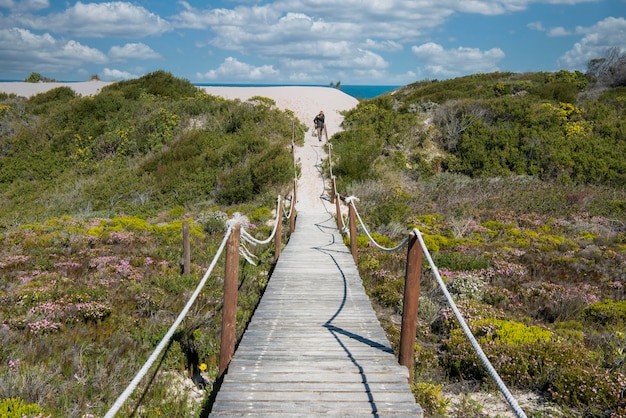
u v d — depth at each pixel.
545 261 13.05
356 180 23.75
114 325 7.77
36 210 21.17
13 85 44.25
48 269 11.15
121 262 11.41
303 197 21.97
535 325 8.31
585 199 21.91
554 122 29.72
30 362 6.16
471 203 21.78
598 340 7.58
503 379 6.14
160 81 37.62
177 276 10.48
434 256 12.62
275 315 7.17
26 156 26.89
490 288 10.23
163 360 6.43
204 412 5.17
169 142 27.78
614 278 11.51
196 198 22.14
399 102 40.50
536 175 26.50
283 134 29.38
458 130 30.03
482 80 44.00
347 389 4.79
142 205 21.52
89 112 30.84
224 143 26.98
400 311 8.90
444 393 5.92
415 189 24.23
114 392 5.48
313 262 11.05
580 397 5.59
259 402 4.53
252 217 18.36
